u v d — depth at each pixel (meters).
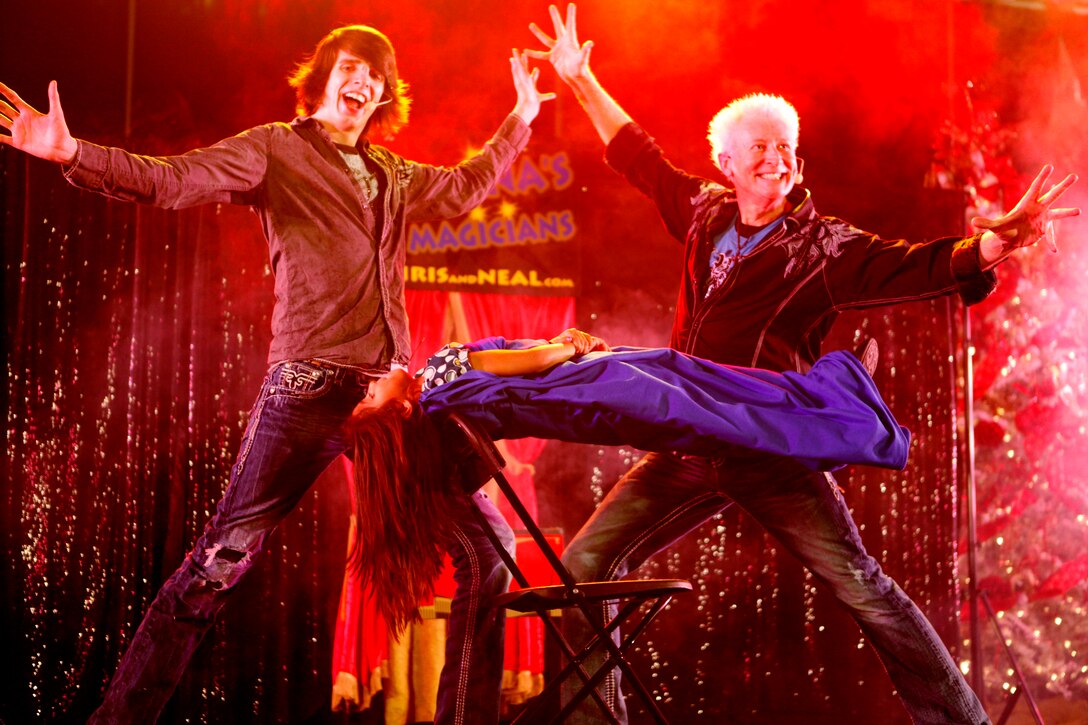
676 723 4.47
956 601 4.68
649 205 4.77
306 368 2.55
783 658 4.60
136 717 2.45
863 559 2.57
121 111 4.32
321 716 4.14
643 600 2.37
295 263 2.60
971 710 2.55
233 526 2.53
